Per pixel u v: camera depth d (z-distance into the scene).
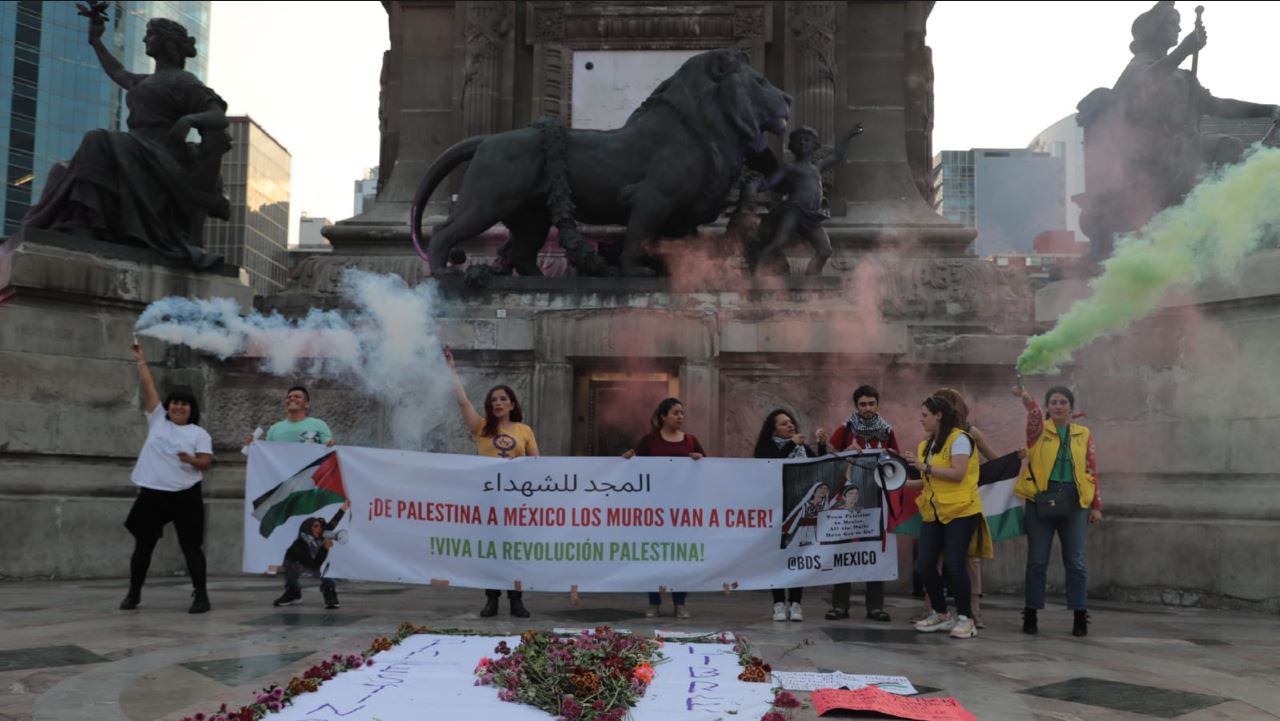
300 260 16.05
